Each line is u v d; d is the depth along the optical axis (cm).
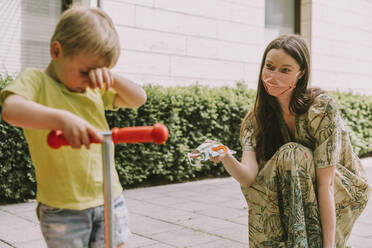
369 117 845
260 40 798
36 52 578
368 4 997
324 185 234
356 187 253
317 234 231
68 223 167
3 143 445
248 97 696
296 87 245
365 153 877
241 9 769
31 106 142
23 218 407
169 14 674
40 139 169
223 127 638
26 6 567
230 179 632
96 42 159
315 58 899
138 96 186
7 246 329
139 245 336
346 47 957
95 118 183
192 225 392
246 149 263
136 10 636
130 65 634
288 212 238
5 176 458
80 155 171
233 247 335
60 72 167
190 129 605
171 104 579
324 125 237
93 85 155
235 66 765
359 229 387
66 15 164
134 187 562
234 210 450
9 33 555
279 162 240
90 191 173
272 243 246
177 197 508
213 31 732
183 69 695
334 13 930
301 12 909
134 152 544
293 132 257
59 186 168
